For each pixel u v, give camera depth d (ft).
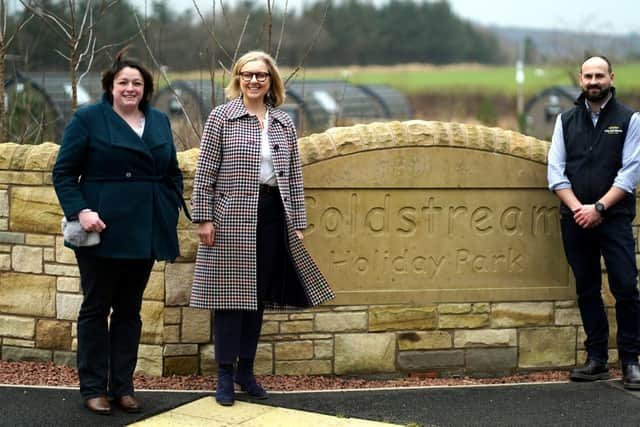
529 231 19.69
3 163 19.15
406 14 151.84
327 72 122.52
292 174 16.84
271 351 18.83
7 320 19.56
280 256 16.79
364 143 18.80
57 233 19.02
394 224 19.12
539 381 19.22
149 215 15.51
